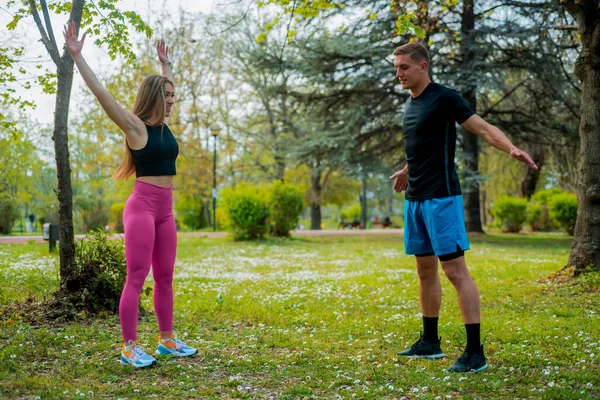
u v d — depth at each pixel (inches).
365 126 957.2
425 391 137.7
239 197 852.0
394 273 424.2
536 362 163.9
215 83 1262.3
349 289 340.8
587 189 331.3
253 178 1488.7
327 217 3489.2
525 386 141.1
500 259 530.3
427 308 179.3
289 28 338.0
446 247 165.2
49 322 228.2
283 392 138.9
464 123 166.1
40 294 279.6
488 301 287.0
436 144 168.2
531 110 932.6
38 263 436.1
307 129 1015.6
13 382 140.5
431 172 169.2
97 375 153.5
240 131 1425.9
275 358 175.8
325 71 912.9
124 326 165.9
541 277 353.1
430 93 170.9
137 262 168.7
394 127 943.7
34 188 1207.6
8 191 992.9
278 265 508.1
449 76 805.2
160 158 173.9
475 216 992.9
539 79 834.8
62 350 181.9
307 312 264.5
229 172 1444.4
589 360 165.9
